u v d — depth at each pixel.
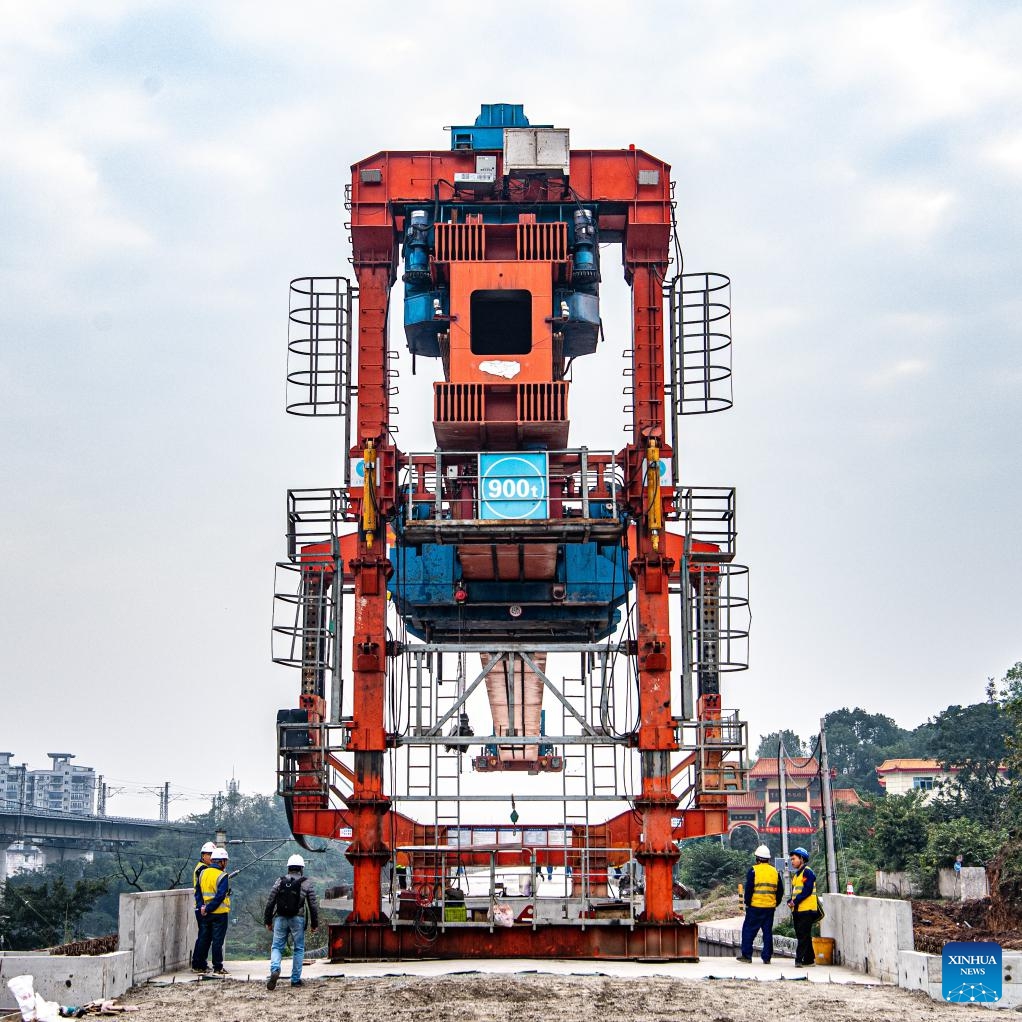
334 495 28.03
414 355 31.25
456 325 27.84
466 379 27.58
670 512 27.70
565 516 28.20
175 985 21.94
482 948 25.78
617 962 25.34
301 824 28.48
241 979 22.73
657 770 26.38
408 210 29.00
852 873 79.75
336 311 29.22
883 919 22.77
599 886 29.72
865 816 95.44
